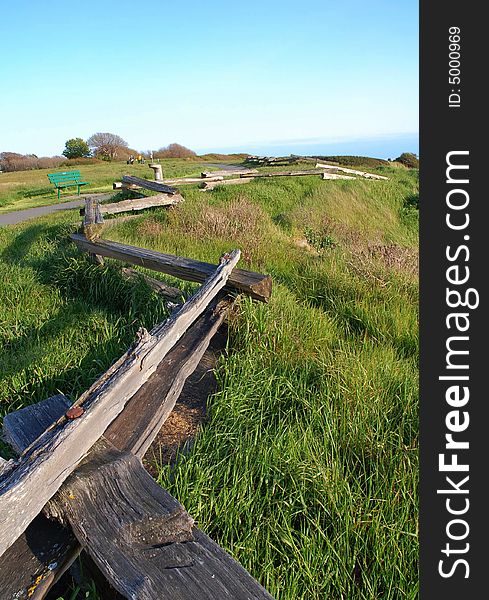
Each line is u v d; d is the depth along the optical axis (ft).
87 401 6.74
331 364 12.46
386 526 7.52
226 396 10.69
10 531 4.85
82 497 5.62
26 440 7.16
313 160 87.76
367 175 69.41
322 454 9.14
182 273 15.60
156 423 7.99
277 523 7.56
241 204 38.24
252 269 22.72
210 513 7.66
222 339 14.26
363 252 26.61
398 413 10.95
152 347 8.47
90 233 19.22
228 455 9.00
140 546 5.16
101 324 14.66
